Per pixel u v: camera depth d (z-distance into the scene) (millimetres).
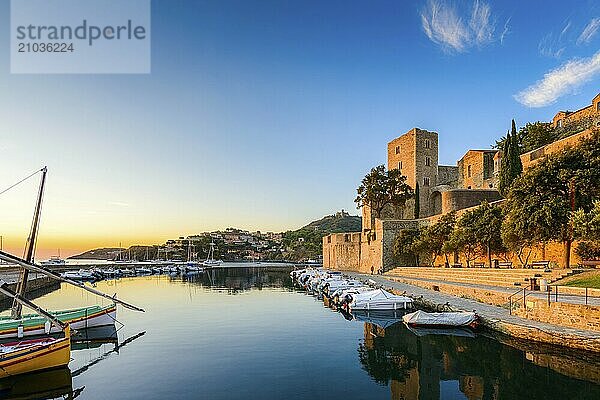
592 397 16562
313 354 23672
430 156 93062
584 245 36656
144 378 19547
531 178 38000
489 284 41219
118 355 23422
